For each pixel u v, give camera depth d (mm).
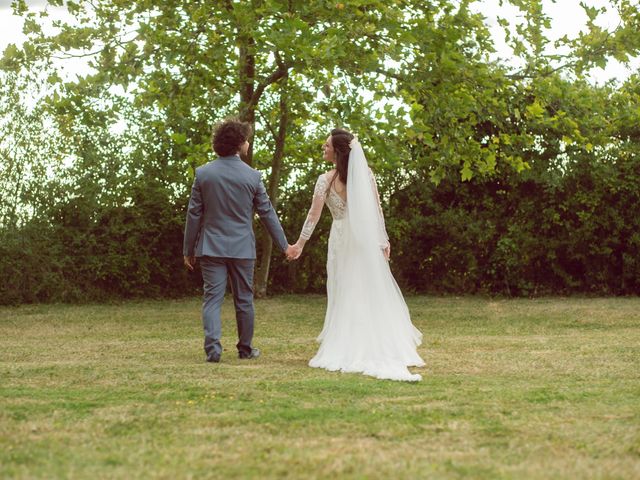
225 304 13375
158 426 3924
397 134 11875
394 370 5664
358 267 6246
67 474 3039
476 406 4465
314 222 6645
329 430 3844
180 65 11594
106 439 3656
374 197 6543
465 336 8680
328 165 14781
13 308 12789
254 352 6895
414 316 11211
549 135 14617
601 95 13727
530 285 14875
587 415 4215
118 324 10406
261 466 3164
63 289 13617
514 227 14695
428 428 3891
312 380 5367
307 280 15117
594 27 12266
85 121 11562
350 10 10531
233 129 6781
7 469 3098
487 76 12016
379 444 3570
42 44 11570
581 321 10375
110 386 5148
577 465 3199
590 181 14703
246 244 6723
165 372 5777
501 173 14688
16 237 13250
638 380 5484
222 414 4211
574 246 14766
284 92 12023
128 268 14008
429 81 11172
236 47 11742
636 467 3178
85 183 13656
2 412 4246
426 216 15148
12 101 13508
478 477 3021
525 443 3598
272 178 13898
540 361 6441
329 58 9602
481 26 11992
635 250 14672
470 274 15031
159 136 13891
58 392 4902
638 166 14547
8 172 13383
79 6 11766
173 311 12133
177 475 3033
